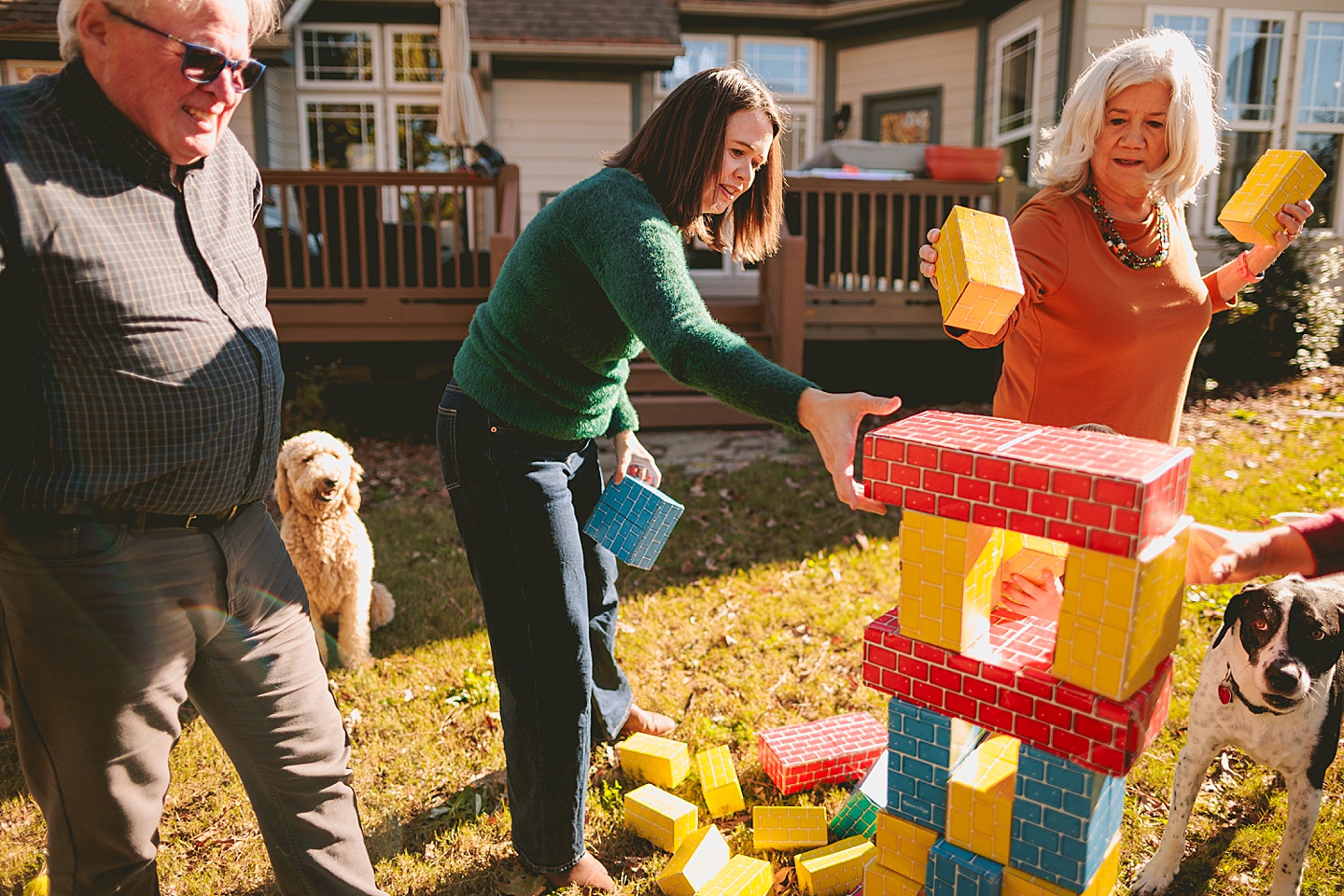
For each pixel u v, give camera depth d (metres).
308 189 10.41
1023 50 9.88
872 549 4.59
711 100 1.89
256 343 1.71
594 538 2.40
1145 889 2.18
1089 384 2.16
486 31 9.92
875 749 2.70
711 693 3.24
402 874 2.37
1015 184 7.86
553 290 1.92
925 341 9.16
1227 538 1.56
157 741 1.68
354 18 10.42
